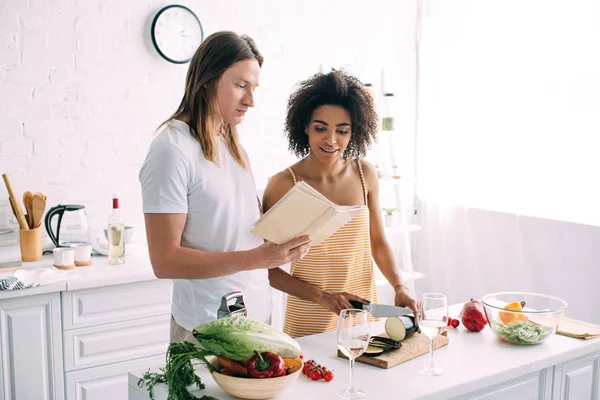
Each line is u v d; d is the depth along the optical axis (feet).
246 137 12.87
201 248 6.16
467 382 5.34
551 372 6.15
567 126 11.78
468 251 13.87
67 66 10.98
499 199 13.14
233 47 5.99
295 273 7.27
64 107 11.02
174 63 11.91
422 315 5.50
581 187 11.62
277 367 4.84
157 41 11.61
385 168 13.76
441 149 14.34
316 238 6.12
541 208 12.34
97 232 11.47
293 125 7.33
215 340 4.84
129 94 11.57
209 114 6.03
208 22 12.22
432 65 14.44
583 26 11.39
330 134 7.01
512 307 6.50
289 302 7.36
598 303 11.39
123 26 11.41
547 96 12.09
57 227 10.30
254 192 6.56
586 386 6.52
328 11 13.55
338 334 5.00
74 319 9.34
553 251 12.12
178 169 5.81
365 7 13.99
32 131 10.80
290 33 13.14
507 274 13.05
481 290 13.65
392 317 6.15
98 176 11.42
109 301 9.55
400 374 5.49
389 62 14.44
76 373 9.44
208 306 6.27
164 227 5.80
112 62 11.37
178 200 5.83
